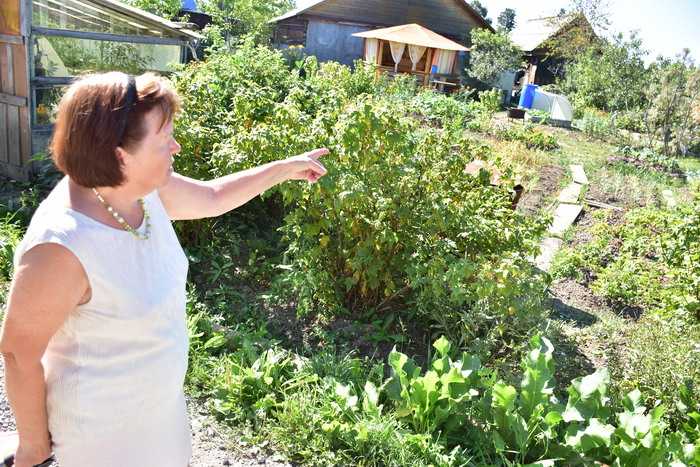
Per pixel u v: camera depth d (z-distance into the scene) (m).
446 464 3.05
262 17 28.72
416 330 4.55
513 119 20.28
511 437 3.22
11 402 1.53
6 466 1.68
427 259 4.38
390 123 4.33
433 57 28.05
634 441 3.09
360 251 4.32
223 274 5.01
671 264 5.68
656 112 17.89
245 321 4.52
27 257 1.40
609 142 17.97
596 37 30.17
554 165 12.72
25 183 6.84
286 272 4.77
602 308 5.69
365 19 29.50
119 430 1.62
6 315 1.42
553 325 4.50
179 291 1.69
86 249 1.43
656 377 3.94
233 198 2.11
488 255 4.48
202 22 28.55
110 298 1.49
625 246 6.96
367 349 4.28
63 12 7.15
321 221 4.44
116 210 1.53
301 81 8.17
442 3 30.42
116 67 7.89
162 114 1.50
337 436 3.19
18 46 6.77
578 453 3.14
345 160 4.44
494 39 27.88
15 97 6.88
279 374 3.71
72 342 1.53
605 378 3.37
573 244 7.51
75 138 1.41
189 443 1.93
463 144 4.84
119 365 1.56
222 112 5.89
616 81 22.05
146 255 1.58
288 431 3.20
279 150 4.54
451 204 4.47
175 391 1.74
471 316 4.07
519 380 3.79
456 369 3.29
